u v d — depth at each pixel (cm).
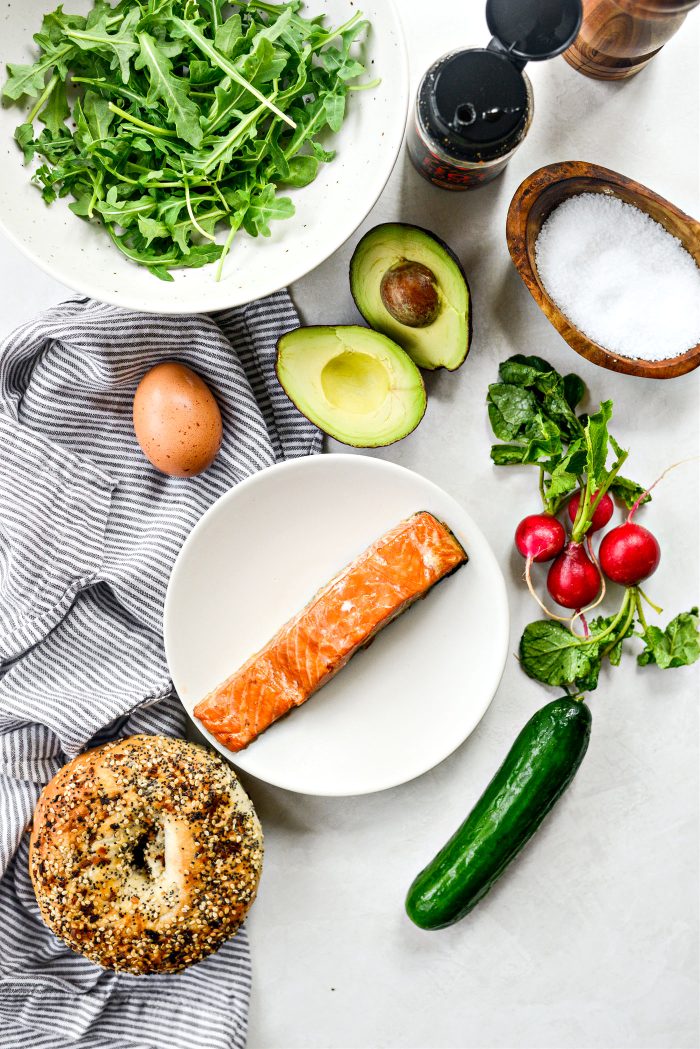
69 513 108
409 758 110
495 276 112
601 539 116
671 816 119
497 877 111
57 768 113
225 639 110
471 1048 121
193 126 89
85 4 94
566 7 85
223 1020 114
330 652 102
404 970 120
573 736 106
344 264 111
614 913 121
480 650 110
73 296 111
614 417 116
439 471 116
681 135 112
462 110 89
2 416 106
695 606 118
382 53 92
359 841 118
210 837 104
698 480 116
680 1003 122
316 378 101
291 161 96
